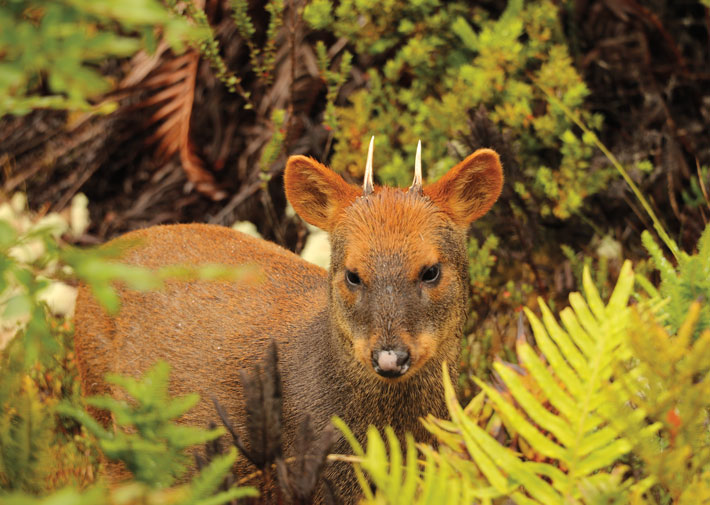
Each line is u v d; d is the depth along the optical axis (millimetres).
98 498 2688
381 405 6500
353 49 11945
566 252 9102
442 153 10281
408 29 10469
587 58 11203
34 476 3834
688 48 11391
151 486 3715
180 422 7227
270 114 12047
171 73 12141
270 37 10148
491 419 4793
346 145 10352
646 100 10914
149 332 7727
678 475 3664
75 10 2871
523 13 10266
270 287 7785
